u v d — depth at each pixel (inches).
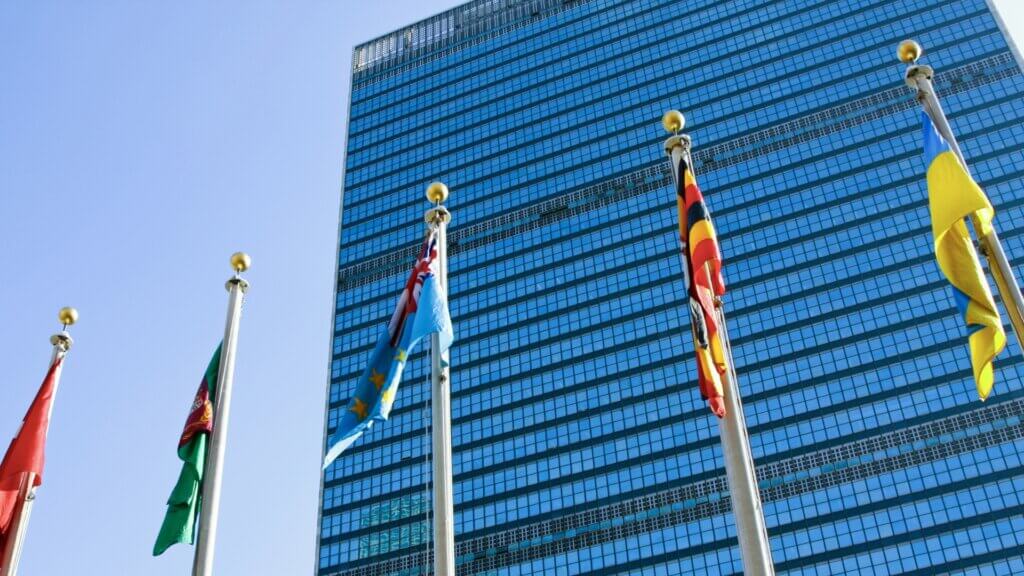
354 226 5895.7
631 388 4488.2
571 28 6151.6
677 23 5757.9
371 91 6604.3
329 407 5147.6
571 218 5236.2
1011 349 3932.1
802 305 4355.3
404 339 1300.4
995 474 3678.6
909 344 4094.5
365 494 4749.0
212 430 1309.1
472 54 6417.3
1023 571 3440.0
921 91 1246.3
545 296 4987.7
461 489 4544.8
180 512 1275.8
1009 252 4133.9
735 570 3855.8
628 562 4060.0
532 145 5679.1
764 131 5007.4
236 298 1432.1
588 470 4352.9
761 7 5561.0
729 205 4800.7
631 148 5344.5
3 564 1330.0
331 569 4584.2
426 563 4409.5
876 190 4576.8
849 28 5226.4
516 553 4284.0
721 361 1083.3
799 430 4047.7
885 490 3796.8
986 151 4488.2
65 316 1560.0
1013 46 4805.6
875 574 3622.0
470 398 4793.3
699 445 4207.7
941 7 5098.4
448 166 5866.1
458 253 5403.5
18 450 1406.3
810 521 3828.7
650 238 4948.3
